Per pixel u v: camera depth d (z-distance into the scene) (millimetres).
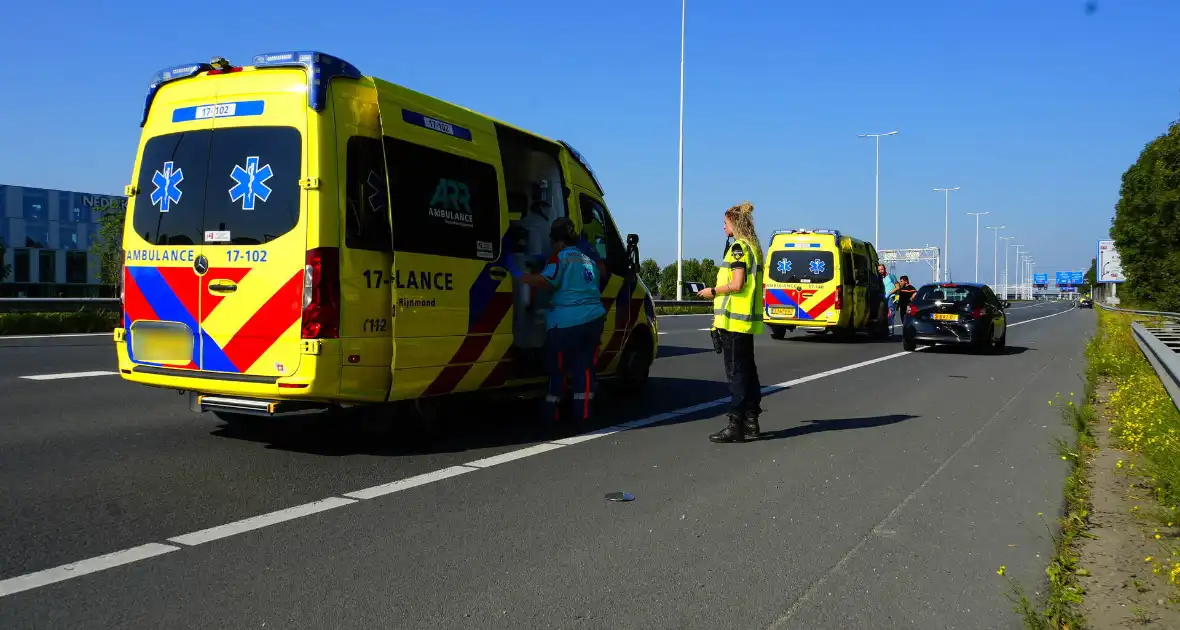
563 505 5398
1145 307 43469
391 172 6492
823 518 5254
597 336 8016
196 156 6492
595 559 4398
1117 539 4930
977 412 9664
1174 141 40000
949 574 4293
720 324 7629
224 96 6430
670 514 5270
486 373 7543
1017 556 4582
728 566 4348
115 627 3400
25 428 7215
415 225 6680
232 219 6293
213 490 5496
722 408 9586
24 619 3449
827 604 3873
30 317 16109
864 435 8125
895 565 4414
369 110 6426
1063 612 3760
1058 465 6820
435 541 4617
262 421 7887
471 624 3543
